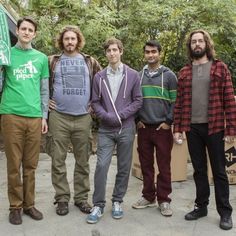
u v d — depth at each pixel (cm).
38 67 337
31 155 343
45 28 725
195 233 329
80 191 373
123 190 362
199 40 329
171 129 371
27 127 334
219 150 331
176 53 826
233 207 390
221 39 831
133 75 353
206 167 351
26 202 353
